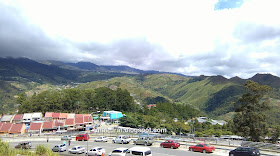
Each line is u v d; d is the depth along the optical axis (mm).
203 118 186625
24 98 154125
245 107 55938
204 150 33906
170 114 165000
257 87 53219
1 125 88312
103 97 156375
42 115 127438
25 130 89562
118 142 48719
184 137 47906
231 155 29281
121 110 150375
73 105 144625
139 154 27250
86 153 37438
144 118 117500
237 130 55938
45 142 58656
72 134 74750
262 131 51438
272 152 31875
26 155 24078
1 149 23953
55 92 147500
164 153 34312
